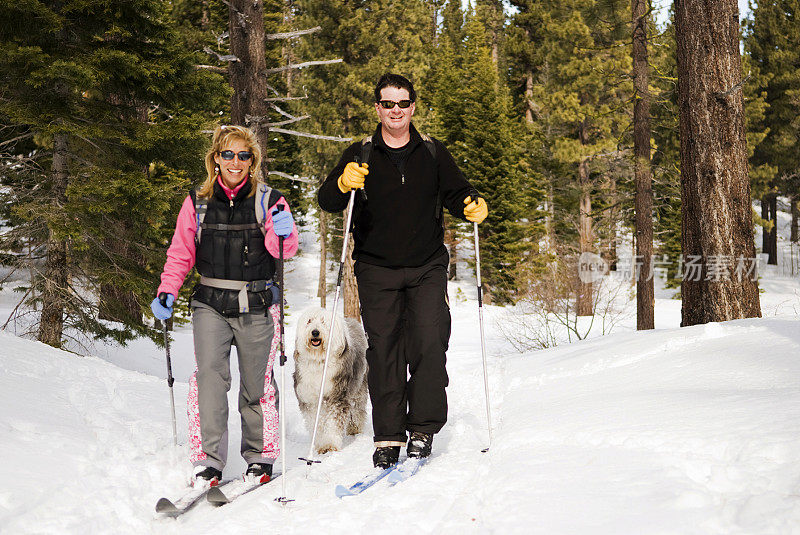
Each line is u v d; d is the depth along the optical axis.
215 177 3.41
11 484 2.88
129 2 9.02
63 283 9.17
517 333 13.97
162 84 9.44
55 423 4.00
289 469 3.73
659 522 2.09
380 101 3.47
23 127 10.48
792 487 2.22
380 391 3.52
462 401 5.99
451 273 33.88
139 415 4.66
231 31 11.67
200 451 3.41
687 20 7.25
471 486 2.98
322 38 23.77
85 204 8.45
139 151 9.46
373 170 3.54
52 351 6.15
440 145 3.65
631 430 3.19
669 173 20.95
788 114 32.31
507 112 31.06
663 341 5.91
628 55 20.56
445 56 33.28
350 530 2.59
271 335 3.49
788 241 40.59
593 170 23.59
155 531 2.77
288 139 29.34
